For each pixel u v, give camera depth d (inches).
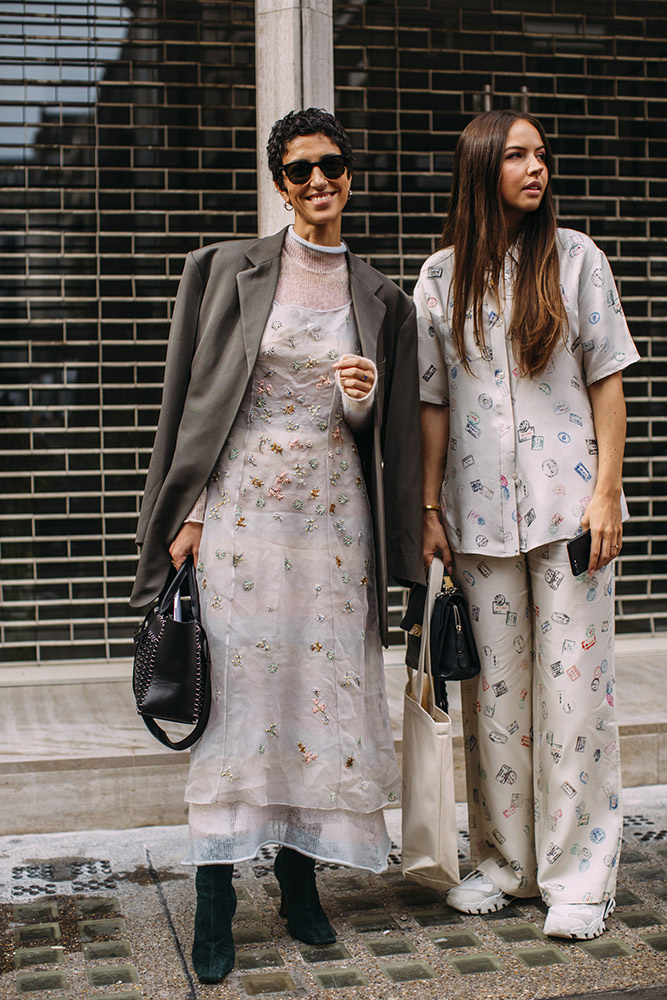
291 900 104.6
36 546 182.2
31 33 177.8
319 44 148.0
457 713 157.1
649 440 199.9
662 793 144.6
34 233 179.6
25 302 180.1
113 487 183.6
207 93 182.5
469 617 111.6
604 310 106.5
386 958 101.0
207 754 97.8
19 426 181.0
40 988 95.4
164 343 183.6
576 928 104.0
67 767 132.3
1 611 181.5
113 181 181.0
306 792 99.6
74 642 183.3
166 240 182.5
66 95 179.0
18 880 119.0
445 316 110.7
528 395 107.2
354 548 101.3
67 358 181.6
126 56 180.4
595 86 194.7
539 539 106.1
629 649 193.0
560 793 108.3
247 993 94.3
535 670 111.0
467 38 189.9
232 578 98.1
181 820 135.4
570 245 107.6
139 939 105.1
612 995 93.8
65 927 107.7
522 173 104.0
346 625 100.6
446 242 112.0
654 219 198.2
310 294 99.2
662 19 196.4
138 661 97.9
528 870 113.2
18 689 171.3
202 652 95.6
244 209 183.9
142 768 134.1
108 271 181.6
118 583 184.2
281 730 100.0
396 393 105.7
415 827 106.6
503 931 106.8
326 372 98.4
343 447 100.8
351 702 100.8
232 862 96.7
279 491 98.5
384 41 187.3
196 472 98.6
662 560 200.1
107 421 183.0
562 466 106.7
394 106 188.1
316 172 96.5
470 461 109.1
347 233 187.5
